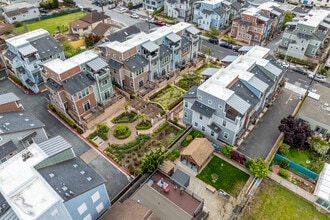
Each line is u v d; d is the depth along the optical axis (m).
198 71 63.56
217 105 40.88
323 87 57.09
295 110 50.41
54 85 45.41
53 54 55.78
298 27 66.06
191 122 46.44
